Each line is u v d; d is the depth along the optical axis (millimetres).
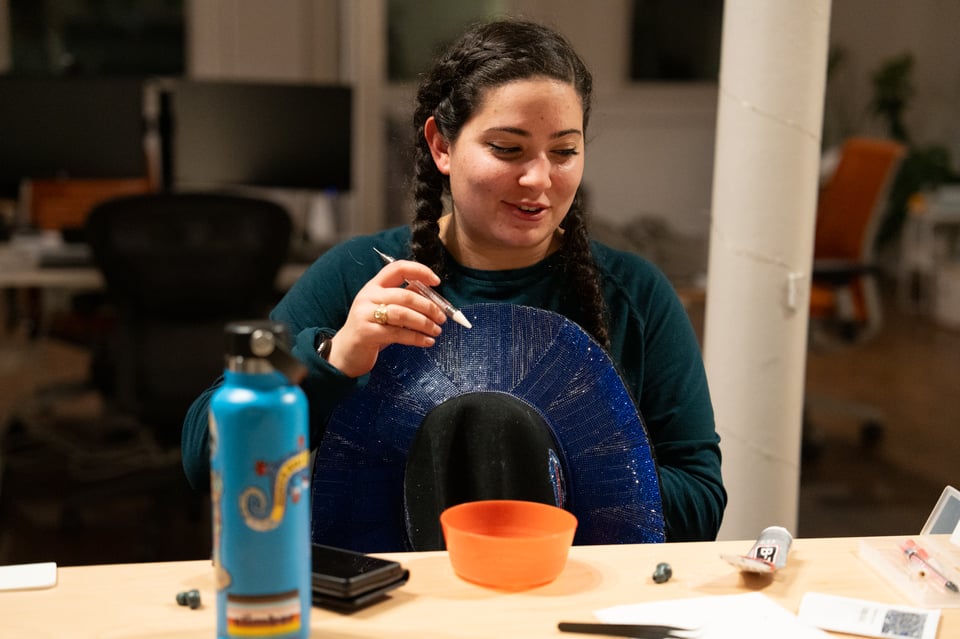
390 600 945
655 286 1439
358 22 4812
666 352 1411
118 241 2891
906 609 941
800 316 1956
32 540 3168
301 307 1404
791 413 1979
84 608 928
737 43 1906
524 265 1380
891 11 7426
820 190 4359
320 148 3977
